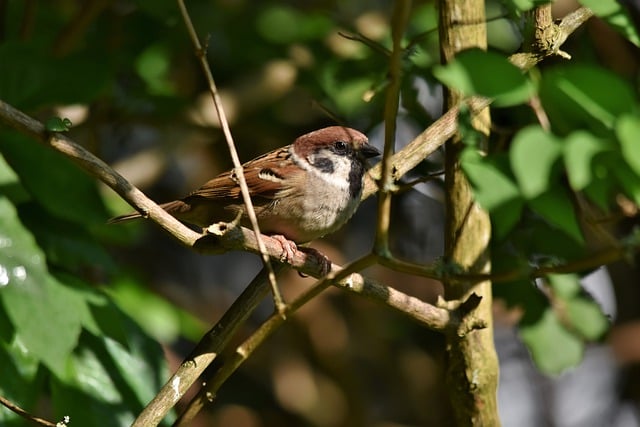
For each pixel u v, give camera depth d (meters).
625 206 7.48
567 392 15.70
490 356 8.23
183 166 16.22
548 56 7.94
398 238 14.39
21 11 12.77
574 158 4.88
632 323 13.62
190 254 16.69
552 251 9.46
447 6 8.21
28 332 7.60
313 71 12.98
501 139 8.64
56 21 13.11
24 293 7.70
